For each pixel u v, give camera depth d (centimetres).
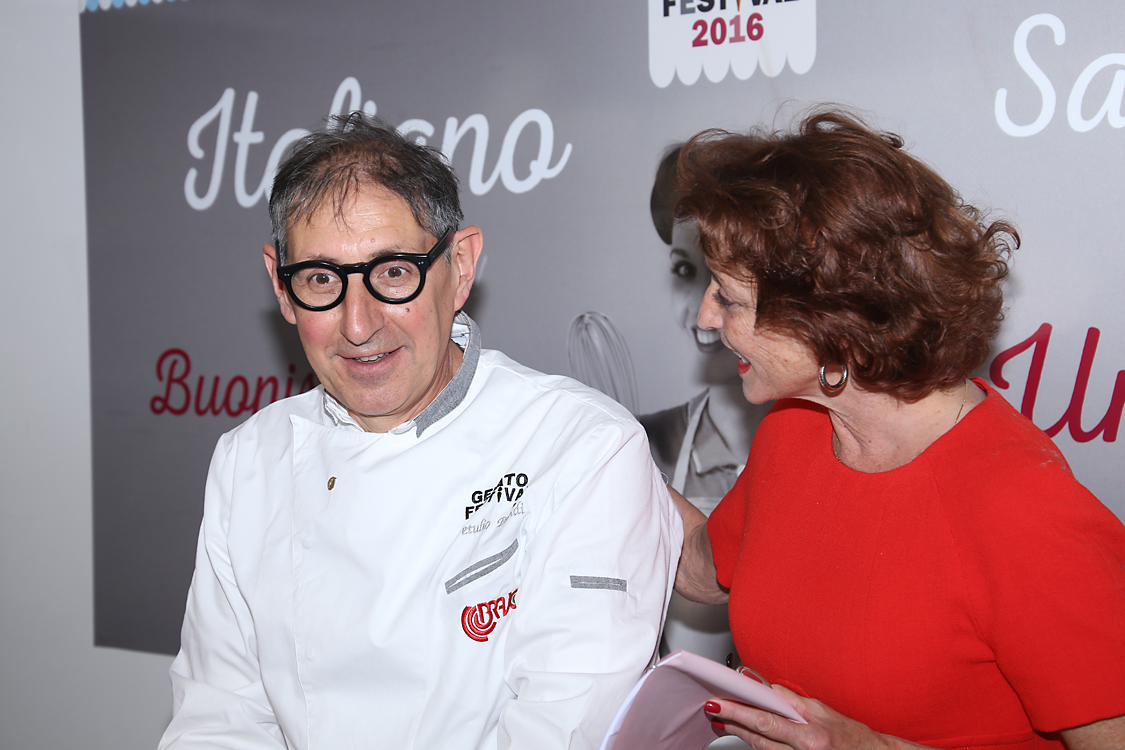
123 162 202
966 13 147
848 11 153
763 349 93
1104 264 143
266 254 105
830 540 97
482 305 179
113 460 207
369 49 183
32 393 213
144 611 207
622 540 96
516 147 175
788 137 93
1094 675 75
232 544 111
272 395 194
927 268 83
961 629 85
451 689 97
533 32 172
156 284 201
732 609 107
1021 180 146
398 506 103
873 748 87
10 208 211
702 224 92
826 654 94
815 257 83
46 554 215
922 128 150
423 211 96
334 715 101
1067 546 78
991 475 84
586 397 107
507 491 102
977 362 86
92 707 213
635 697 76
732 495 123
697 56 163
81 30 203
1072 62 142
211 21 194
